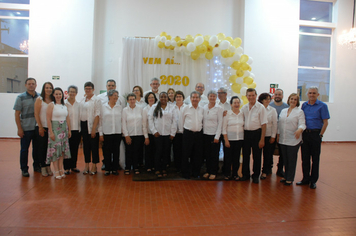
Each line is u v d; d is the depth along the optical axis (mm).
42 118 3863
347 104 8727
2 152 5762
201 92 4449
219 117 3949
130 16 7727
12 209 2709
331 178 4324
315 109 3697
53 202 2934
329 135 8664
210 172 4059
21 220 2457
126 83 4992
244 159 4004
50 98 3898
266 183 3943
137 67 5043
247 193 3438
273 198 3264
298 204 3072
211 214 2725
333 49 8703
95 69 7707
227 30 8055
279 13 8094
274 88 8117
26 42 7684
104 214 2648
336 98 8664
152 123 4008
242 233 2324
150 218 2586
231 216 2686
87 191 3346
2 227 2305
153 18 7777
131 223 2461
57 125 3781
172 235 2254
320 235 2326
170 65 5125
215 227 2430
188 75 5176
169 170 4496
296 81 8242
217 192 3451
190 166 4430
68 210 2721
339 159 5969
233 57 4969
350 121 8750
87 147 4137
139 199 3111
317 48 8734
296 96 3801
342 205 3070
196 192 3432
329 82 8812
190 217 2637
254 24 7941
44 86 3859
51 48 7367
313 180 3729
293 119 3762
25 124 3939
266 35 8031
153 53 5098
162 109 4055
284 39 8148
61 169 3924
